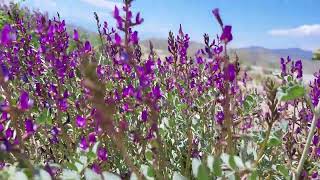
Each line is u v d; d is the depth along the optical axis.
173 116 0.45
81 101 0.37
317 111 0.24
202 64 0.52
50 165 0.23
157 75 0.59
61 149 0.37
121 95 0.37
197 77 0.51
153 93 0.27
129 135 0.36
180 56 0.50
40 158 0.37
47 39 0.42
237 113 0.42
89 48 0.42
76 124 0.35
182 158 0.39
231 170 0.24
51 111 0.40
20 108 0.23
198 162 0.22
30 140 0.37
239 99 0.50
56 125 0.40
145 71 0.28
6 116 0.25
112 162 0.36
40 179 0.20
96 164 0.25
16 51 0.51
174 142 0.40
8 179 0.19
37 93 0.41
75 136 0.39
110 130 0.18
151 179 0.25
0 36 0.25
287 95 0.22
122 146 0.19
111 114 0.17
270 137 0.25
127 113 0.39
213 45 0.34
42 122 0.36
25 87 0.50
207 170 0.23
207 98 0.45
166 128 0.39
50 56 0.42
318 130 0.33
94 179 0.21
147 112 0.32
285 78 0.29
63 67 0.42
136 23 0.26
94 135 0.28
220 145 0.28
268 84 0.23
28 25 0.67
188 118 0.42
